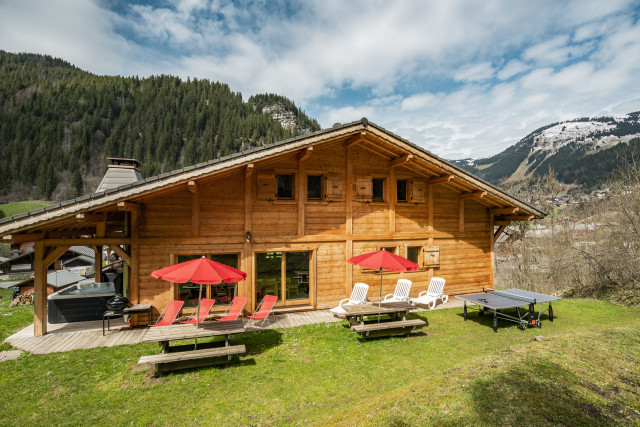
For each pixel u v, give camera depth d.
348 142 11.17
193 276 6.33
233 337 8.40
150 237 9.27
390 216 11.93
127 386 5.95
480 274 13.45
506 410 4.58
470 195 12.50
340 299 11.25
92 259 38.56
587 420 4.37
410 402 4.92
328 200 11.03
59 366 6.76
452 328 9.22
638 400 4.89
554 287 19.88
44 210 7.53
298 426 4.75
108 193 7.87
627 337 7.41
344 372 6.45
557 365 5.92
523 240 22.38
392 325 8.18
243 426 4.77
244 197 10.18
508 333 8.78
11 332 9.00
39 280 8.57
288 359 7.07
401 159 11.29
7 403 5.41
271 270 10.68
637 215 15.38
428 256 12.40
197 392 5.72
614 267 14.70
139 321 9.21
